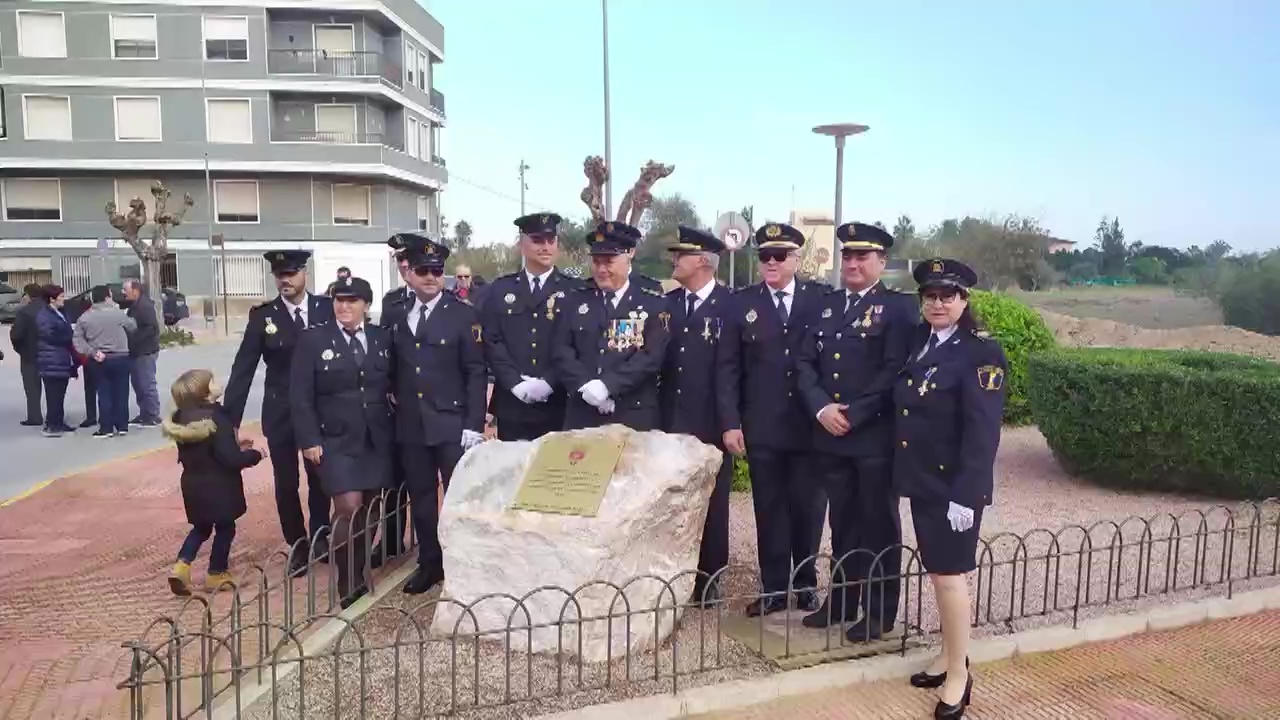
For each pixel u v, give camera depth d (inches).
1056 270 1294.3
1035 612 213.9
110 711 170.2
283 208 1390.3
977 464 166.4
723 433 213.8
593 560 188.5
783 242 209.5
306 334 232.7
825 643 195.3
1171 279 1163.9
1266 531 281.9
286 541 259.6
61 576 248.4
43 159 1320.1
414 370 234.1
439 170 1598.2
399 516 254.5
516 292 243.1
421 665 163.0
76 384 628.7
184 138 1336.1
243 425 477.7
